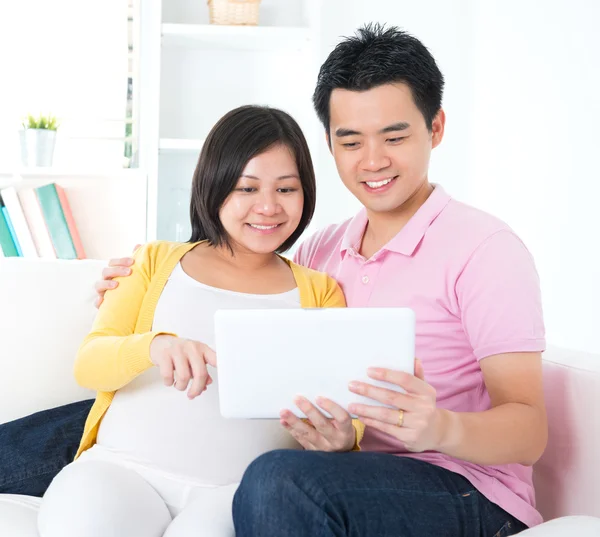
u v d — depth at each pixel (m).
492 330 1.24
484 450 1.09
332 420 1.10
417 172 1.37
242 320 1.06
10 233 2.65
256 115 1.43
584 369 1.36
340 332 1.05
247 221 1.41
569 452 1.36
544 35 2.51
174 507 1.29
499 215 2.76
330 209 2.91
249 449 1.33
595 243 2.20
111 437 1.35
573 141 2.33
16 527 1.20
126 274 1.46
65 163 2.91
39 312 1.62
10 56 2.91
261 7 3.03
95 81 2.92
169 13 3.00
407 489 1.08
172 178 2.98
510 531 1.21
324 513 0.99
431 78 1.35
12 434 1.49
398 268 1.38
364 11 2.96
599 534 1.05
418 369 1.08
